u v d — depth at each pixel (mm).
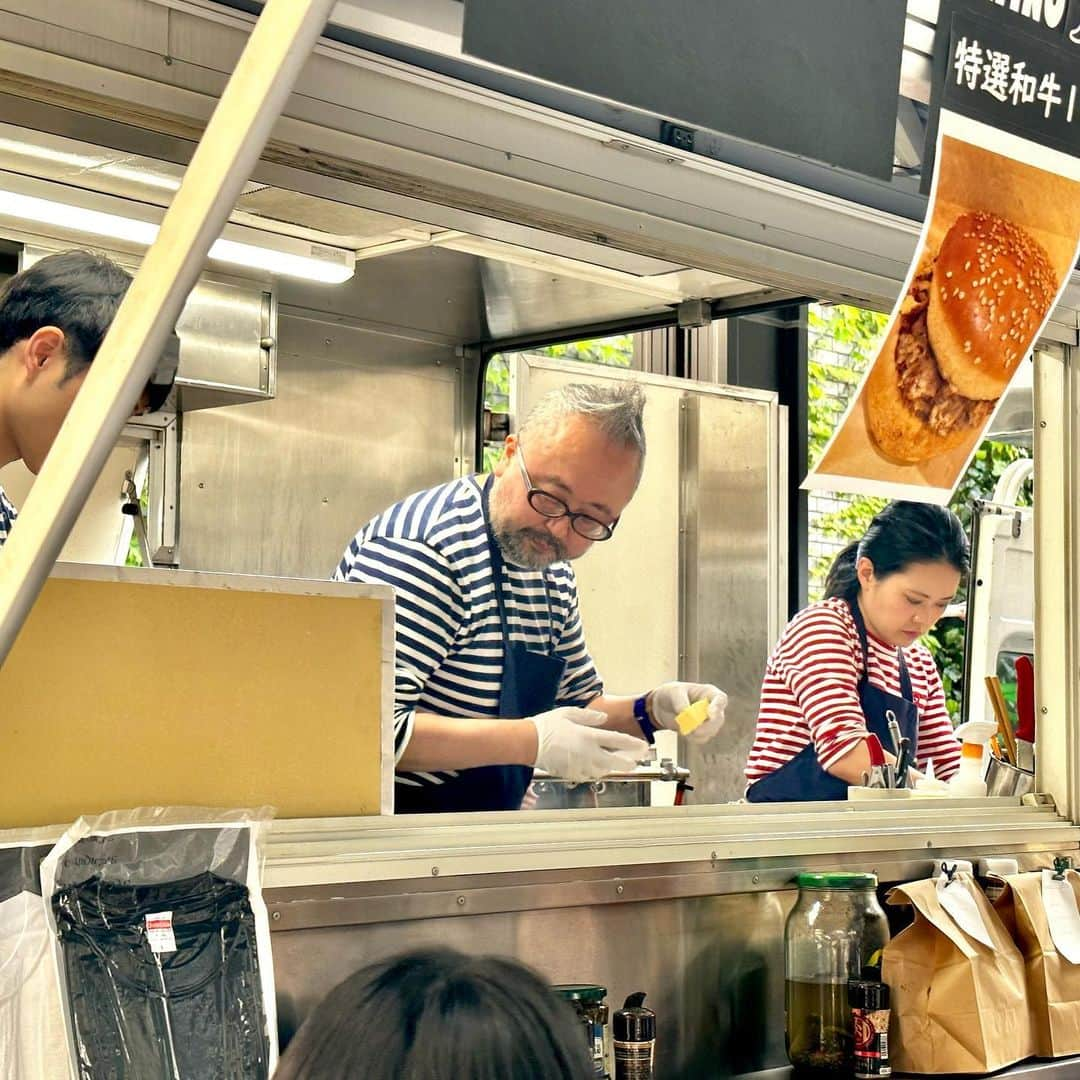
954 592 3492
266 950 1532
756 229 2314
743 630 4680
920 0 2223
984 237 2016
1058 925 2350
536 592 2932
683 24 1637
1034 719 2861
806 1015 2164
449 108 1935
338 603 1902
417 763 2541
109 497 3695
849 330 6539
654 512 4527
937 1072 2117
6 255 3164
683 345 5359
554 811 2154
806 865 2316
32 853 1508
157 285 861
